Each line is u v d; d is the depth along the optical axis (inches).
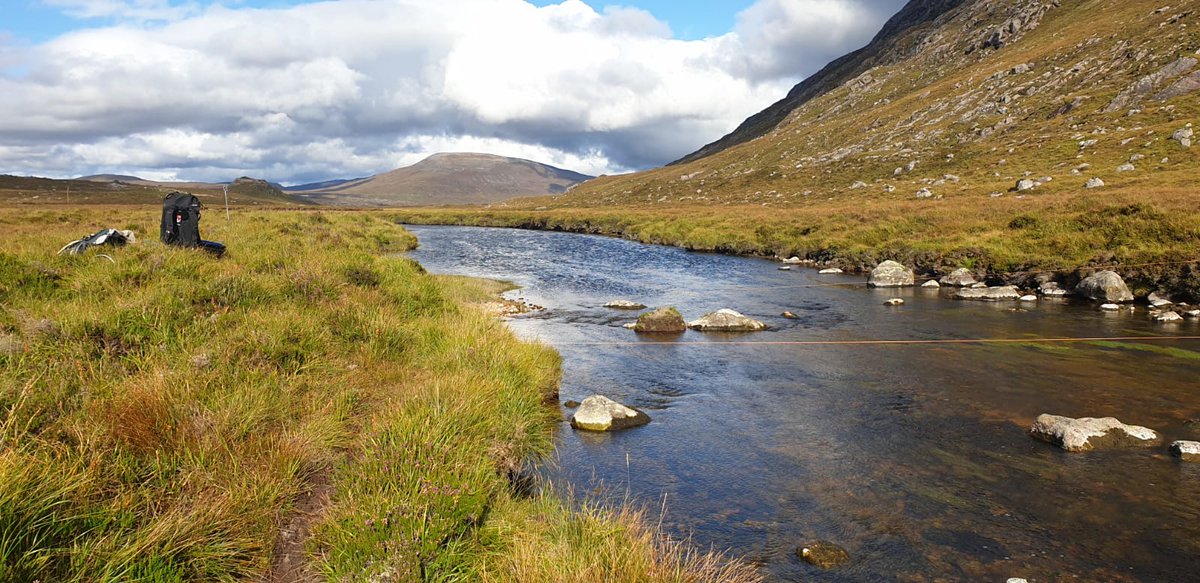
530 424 333.7
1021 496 288.7
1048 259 997.2
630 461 333.4
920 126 3390.7
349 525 183.0
